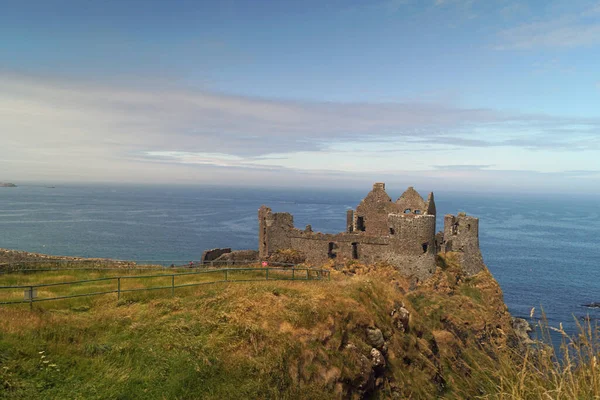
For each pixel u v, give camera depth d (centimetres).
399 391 2342
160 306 2205
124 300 2283
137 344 1772
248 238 14925
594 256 13600
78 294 2383
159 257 11075
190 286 2597
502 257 13112
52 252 11081
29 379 1433
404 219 4525
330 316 2291
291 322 2147
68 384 1467
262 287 2528
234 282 2753
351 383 2083
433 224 4550
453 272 4984
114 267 3625
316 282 2895
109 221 18850
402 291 4266
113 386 1495
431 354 2750
